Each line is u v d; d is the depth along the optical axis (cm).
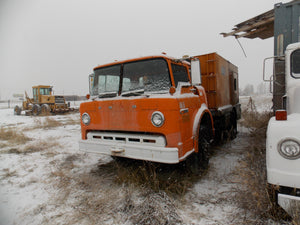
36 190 361
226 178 364
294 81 329
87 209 289
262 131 628
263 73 377
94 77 422
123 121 346
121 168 431
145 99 321
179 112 312
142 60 359
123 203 299
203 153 400
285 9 480
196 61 349
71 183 380
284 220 232
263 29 633
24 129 1041
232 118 713
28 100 2166
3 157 561
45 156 563
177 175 385
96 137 392
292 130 211
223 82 604
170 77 334
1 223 268
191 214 267
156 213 261
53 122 1210
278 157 216
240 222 243
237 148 556
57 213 287
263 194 251
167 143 309
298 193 208
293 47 336
